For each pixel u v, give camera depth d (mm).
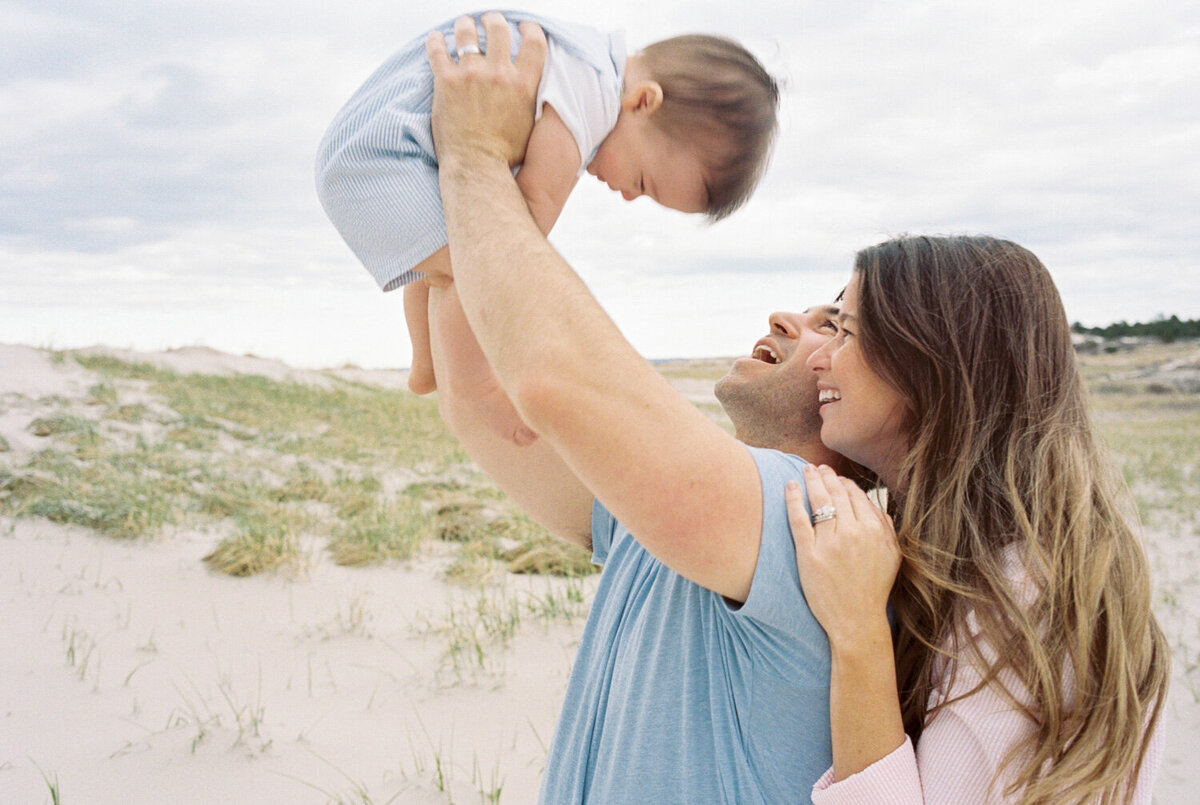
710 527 984
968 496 1169
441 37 1318
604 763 1219
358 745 3387
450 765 3242
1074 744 1031
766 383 1562
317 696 3820
